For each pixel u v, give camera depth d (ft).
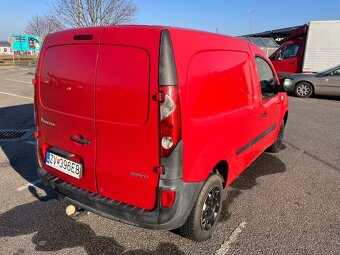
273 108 16.19
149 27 8.72
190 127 9.05
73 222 11.94
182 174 9.03
